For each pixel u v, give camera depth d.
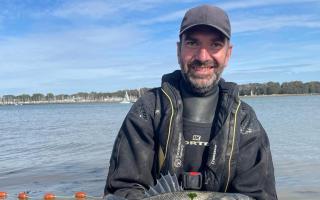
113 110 23.17
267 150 1.03
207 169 0.99
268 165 1.01
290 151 4.80
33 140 7.22
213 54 0.99
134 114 1.03
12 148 6.11
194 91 1.01
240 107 1.01
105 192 1.02
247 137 1.00
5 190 3.02
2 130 10.01
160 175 1.00
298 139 6.07
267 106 19.53
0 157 5.11
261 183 0.99
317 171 3.49
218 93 1.04
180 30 1.01
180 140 1.00
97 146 5.91
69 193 2.83
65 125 11.13
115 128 9.27
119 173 1.00
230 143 0.98
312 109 15.84
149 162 1.01
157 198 0.91
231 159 0.98
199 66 0.99
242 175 0.99
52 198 2.65
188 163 1.01
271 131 7.52
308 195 2.68
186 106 1.02
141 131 1.01
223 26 0.98
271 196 1.01
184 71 1.01
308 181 3.10
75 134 8.07
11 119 16.58
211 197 0.91
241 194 0.93
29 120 15.22
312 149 4.94
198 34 0.98
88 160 4.53
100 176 3.48
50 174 3.69
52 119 15.38
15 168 4.14
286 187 2.92
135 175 1.00
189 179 0.98
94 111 22.17
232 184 0.99
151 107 1.03
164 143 1.00
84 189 2.95
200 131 1.01
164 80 1.05
